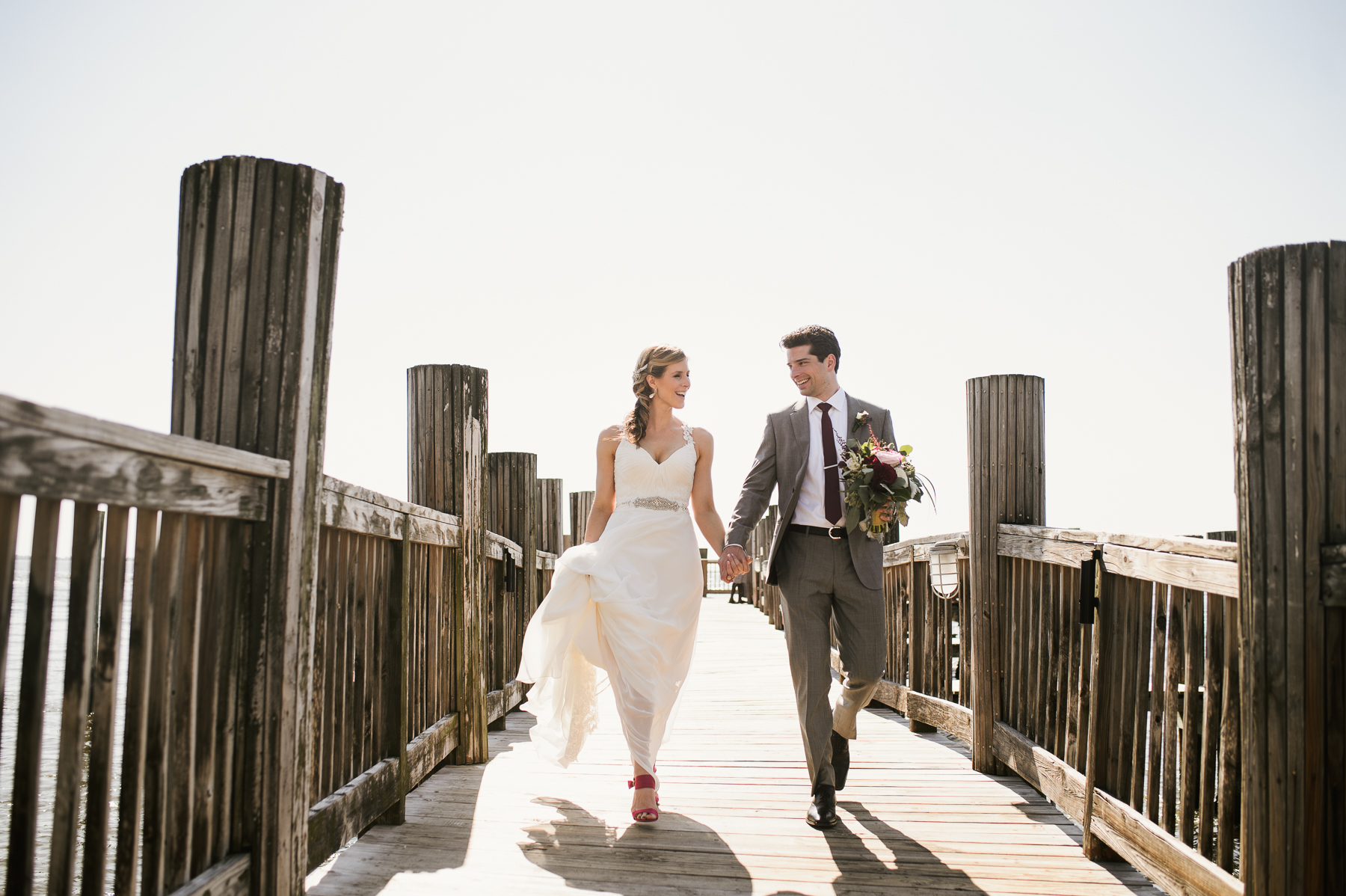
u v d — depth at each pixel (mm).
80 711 1549
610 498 3746
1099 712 2912
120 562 1646
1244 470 1970
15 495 1330
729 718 5402
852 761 4223
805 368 3508
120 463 1546
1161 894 2605
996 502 4031
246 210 2129
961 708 4312
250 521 2080
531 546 6312
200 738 1961
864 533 3332
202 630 1981
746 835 3115
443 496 4188
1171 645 2498
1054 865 2830
